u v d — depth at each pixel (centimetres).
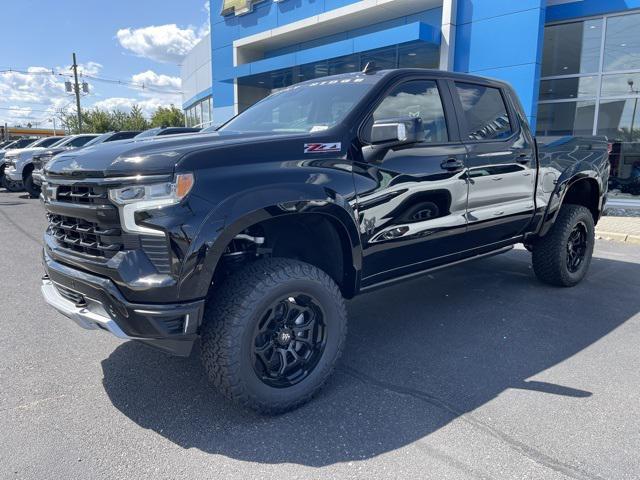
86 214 264
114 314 254
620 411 285
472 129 399
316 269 290
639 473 231
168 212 241
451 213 375
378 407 291
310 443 257
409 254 355
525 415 281
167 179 243
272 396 276
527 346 378
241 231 270
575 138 521
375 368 342
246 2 1856
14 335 399
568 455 244
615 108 1140
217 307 262
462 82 401
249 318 261
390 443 256
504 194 421
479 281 550
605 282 547
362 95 336
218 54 2123
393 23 1485
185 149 258
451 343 384
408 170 339
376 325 423
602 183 537
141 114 5269
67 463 240
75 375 332
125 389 313
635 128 1120
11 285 539
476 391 310
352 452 249
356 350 372
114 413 286
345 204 298
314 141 298
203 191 248
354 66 1543
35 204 1255
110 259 253
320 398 302
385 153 328
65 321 430
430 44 1264
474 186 390
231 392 265
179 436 263
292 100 387
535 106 1114
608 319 434
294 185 275
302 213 280
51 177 292
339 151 306
